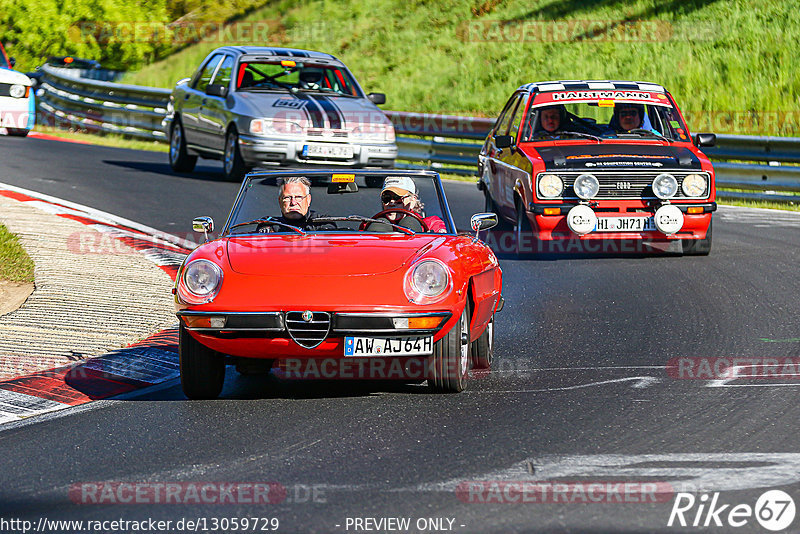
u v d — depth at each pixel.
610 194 40.78
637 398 21.86
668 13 101.06
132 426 20.19
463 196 58.47
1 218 43.41
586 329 29.45
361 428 19.72
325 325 21.11
